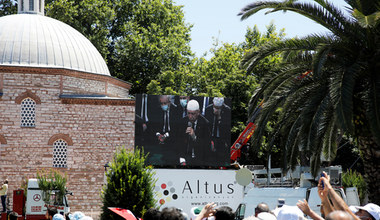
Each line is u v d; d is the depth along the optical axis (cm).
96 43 4684
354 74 1545
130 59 4716
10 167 2955
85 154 3011
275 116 3875
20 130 2983
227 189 2130
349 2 1803
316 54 1628
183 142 2328
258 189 1877
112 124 3031
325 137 2031
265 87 1948
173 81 4478
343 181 2609
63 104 3034
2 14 4875
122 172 1734
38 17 3506
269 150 1983
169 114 2330
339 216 445
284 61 1998
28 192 2373
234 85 4228
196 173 2100
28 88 3012
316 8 1781
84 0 4775
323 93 1695
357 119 1775
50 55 3228
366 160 1808
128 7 5216
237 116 4250
